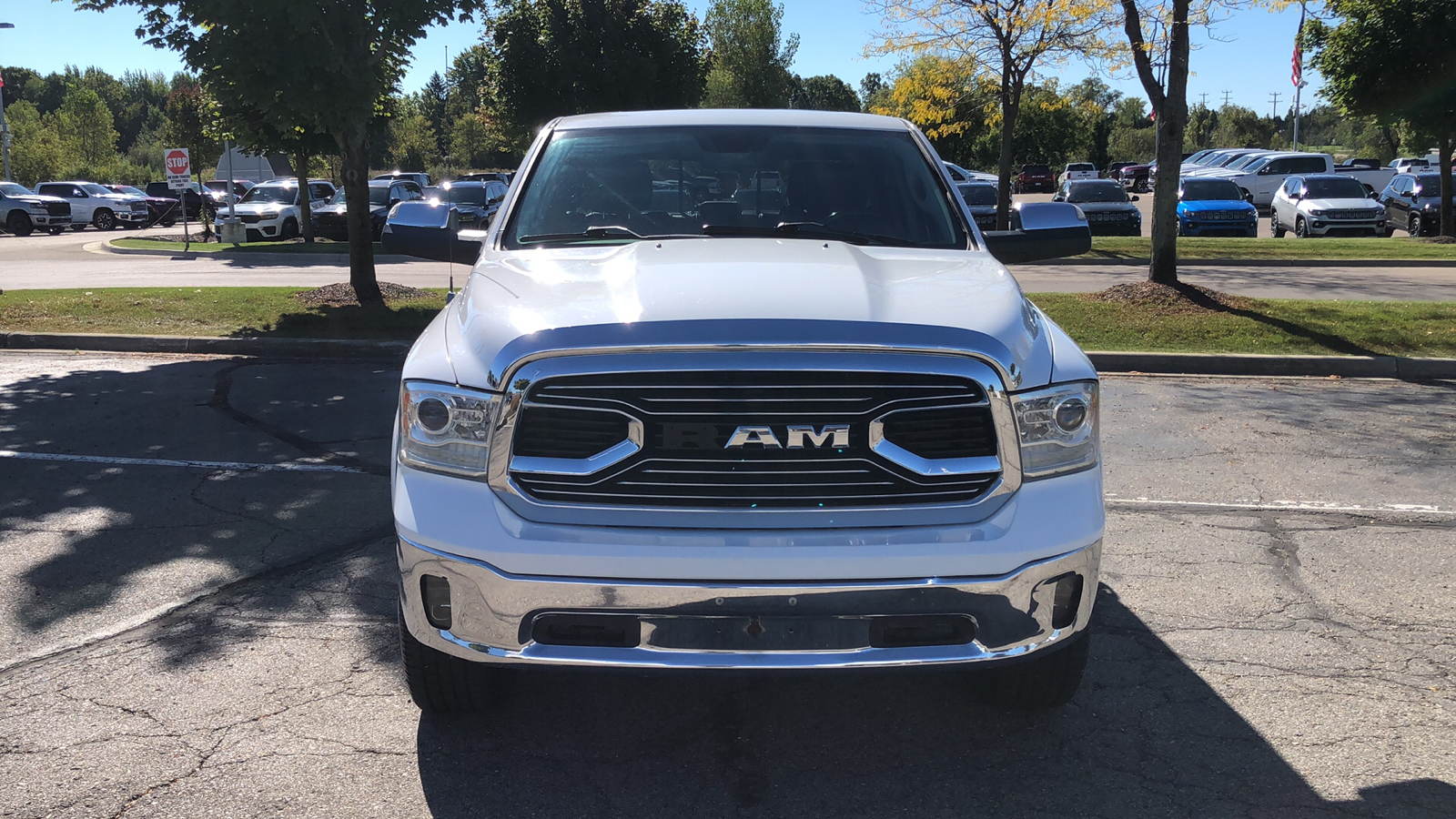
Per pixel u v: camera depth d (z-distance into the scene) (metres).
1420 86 21.09
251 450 6.75
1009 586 2.82
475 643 2.87
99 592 4.44
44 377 9.16
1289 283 15.86
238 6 10.87
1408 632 4.12
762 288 3.04
